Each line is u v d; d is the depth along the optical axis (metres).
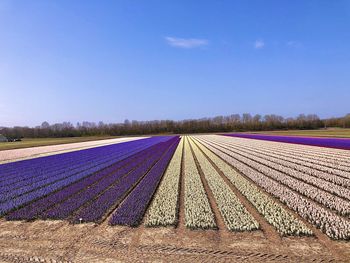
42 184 17.94
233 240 8.62
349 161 24.20
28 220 11.12
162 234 9.29
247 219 10.16
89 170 23.05
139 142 63.84
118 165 25.73
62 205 12.81
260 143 49.66
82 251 8.27
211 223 9.84
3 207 12.74
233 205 12.02
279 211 10.98
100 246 8.54
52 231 9.88
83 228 10.05
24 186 17.61
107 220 10.90
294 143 46.94
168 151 37.72
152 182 17.20
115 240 8.93
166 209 11.69
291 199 12.52
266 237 8.74
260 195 13.47
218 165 23.34
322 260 7.22
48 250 8.41
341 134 70.31
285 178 17.52
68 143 69.00
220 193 14.05
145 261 7.52
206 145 47.62
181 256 7.73
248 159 26.91
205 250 8.02
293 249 7.88
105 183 17.55
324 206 11.88
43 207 12.53
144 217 11.09
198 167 23.47
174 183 16.77
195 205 12.14
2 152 44.84
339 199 12.47
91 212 11.64
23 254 8.20
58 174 21.80
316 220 9.69
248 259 7.41
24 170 24.42
